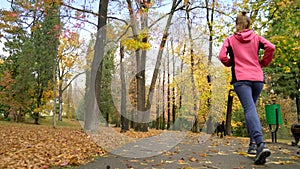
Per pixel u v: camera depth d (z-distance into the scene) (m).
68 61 17.73
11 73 24.02
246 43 3.36
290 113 26.41
